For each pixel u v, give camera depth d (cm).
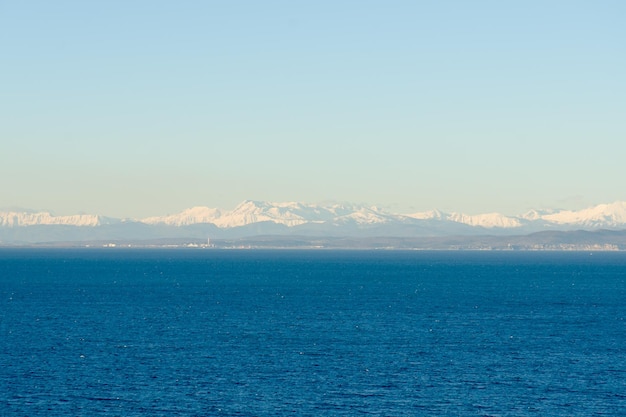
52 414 10794
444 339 17138
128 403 11350
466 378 13050
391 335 17700
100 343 16288
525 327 19325
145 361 14288
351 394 11944
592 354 15312
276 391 12081
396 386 12450
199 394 11881
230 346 15988
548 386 12531
